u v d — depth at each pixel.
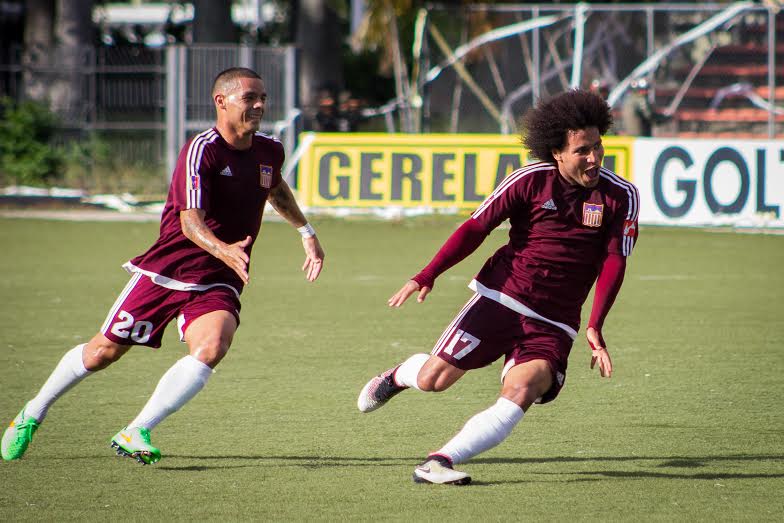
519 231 15.59
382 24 79.31
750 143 50.09
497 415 14.93
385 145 53.88
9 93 74.81
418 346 26.08
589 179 15.10
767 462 16.41
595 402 20.45
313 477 15.58
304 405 20.14
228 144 15.99
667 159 50.69
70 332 27.62
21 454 16.31
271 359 24.48
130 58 72.06
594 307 15.34
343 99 78.00
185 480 15.42
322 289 35.34
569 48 62.53
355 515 13.84
